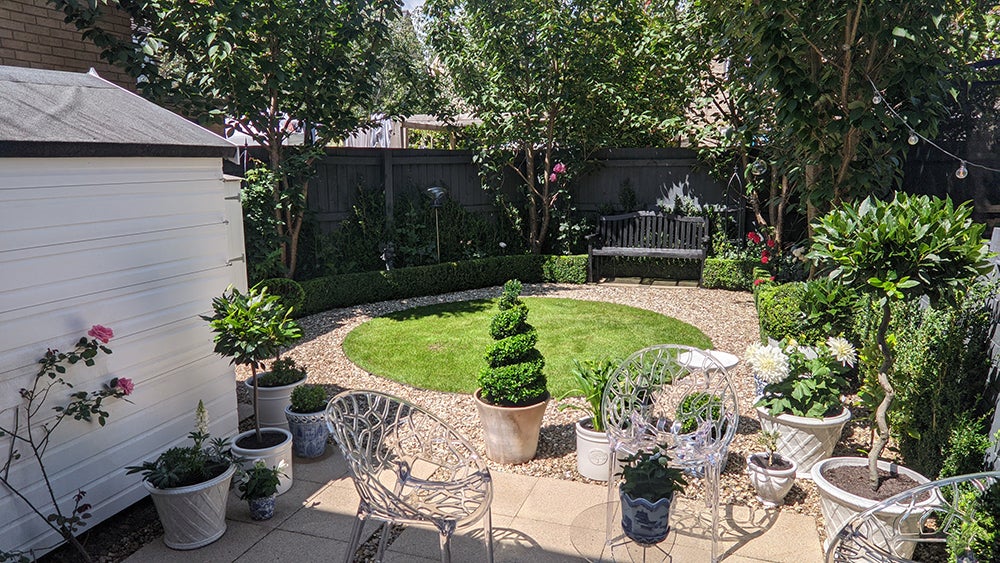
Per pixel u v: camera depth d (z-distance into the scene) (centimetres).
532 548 289
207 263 358
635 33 827
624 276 958
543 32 798
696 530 303
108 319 297
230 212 427
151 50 562
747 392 469
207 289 359
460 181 903
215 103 648
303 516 316
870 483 273
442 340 610
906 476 279
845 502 261
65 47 569
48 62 555
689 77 775
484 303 777
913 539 243
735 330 648
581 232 942
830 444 340
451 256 892
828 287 432
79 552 282
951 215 233
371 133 1320
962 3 510
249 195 650
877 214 242
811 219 536
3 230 249
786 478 312
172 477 276
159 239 324
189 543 285
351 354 570
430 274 827
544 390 368
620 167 929
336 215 784
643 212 911
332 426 240
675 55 749
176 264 336
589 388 351
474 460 279
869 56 455
